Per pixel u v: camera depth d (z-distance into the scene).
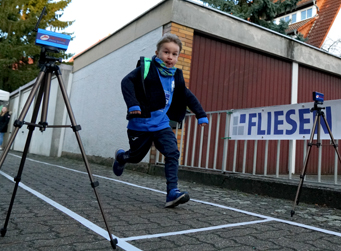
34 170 5.82
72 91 10.80
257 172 7.27
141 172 6.40
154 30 6.86
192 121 6.45
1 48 20.80
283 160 7.76
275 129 4.27
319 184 3.68
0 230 1.85
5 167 6.05
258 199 3.80
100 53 9.27
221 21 6.95
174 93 2.97
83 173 5.77
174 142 2.95
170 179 2.89
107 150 7.96
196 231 2.18
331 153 8.70
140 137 2.86
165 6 6.55
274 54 7.81
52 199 3.08
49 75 1.87
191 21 6.51
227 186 4.61
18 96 16.73
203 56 6.83
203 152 6.57
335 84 9.38
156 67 2.85
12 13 22.72
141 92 2.79
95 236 1.94
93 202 3.03
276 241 2.04
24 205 2.75
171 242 1.90
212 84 6.91
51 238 1.86
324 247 1.96
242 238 2.07
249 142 7.22
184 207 3.01
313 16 18.25
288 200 3.79
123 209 2.78
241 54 7.42
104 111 8.46
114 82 8.21
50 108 11.09
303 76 8.59
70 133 10.22
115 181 4.84
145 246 1.80
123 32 8.18
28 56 22.05
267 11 11.12
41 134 11.56
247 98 7.41
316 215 2.95
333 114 3.64
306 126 3.91
